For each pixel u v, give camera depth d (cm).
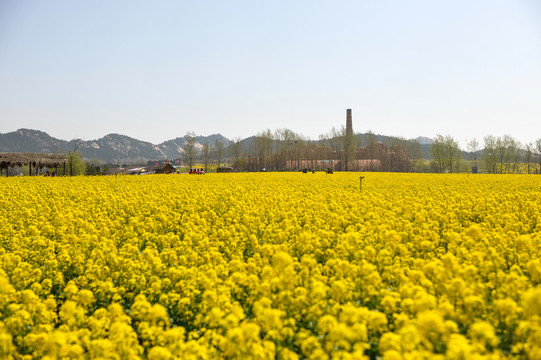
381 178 5650
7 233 1578
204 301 812
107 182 4306
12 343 723
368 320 694
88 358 659
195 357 618
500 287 892
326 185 4238
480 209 2197
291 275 891
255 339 644
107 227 1698
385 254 1093
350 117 18712
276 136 18075
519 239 1217
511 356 618
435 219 1920
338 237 1430
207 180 5044
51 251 1269
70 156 10006
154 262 1064
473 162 17025
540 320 637
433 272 927
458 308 767
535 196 2769
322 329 679
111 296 950
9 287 866
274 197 2767
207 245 1357
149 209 2228
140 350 676
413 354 558
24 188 3325
